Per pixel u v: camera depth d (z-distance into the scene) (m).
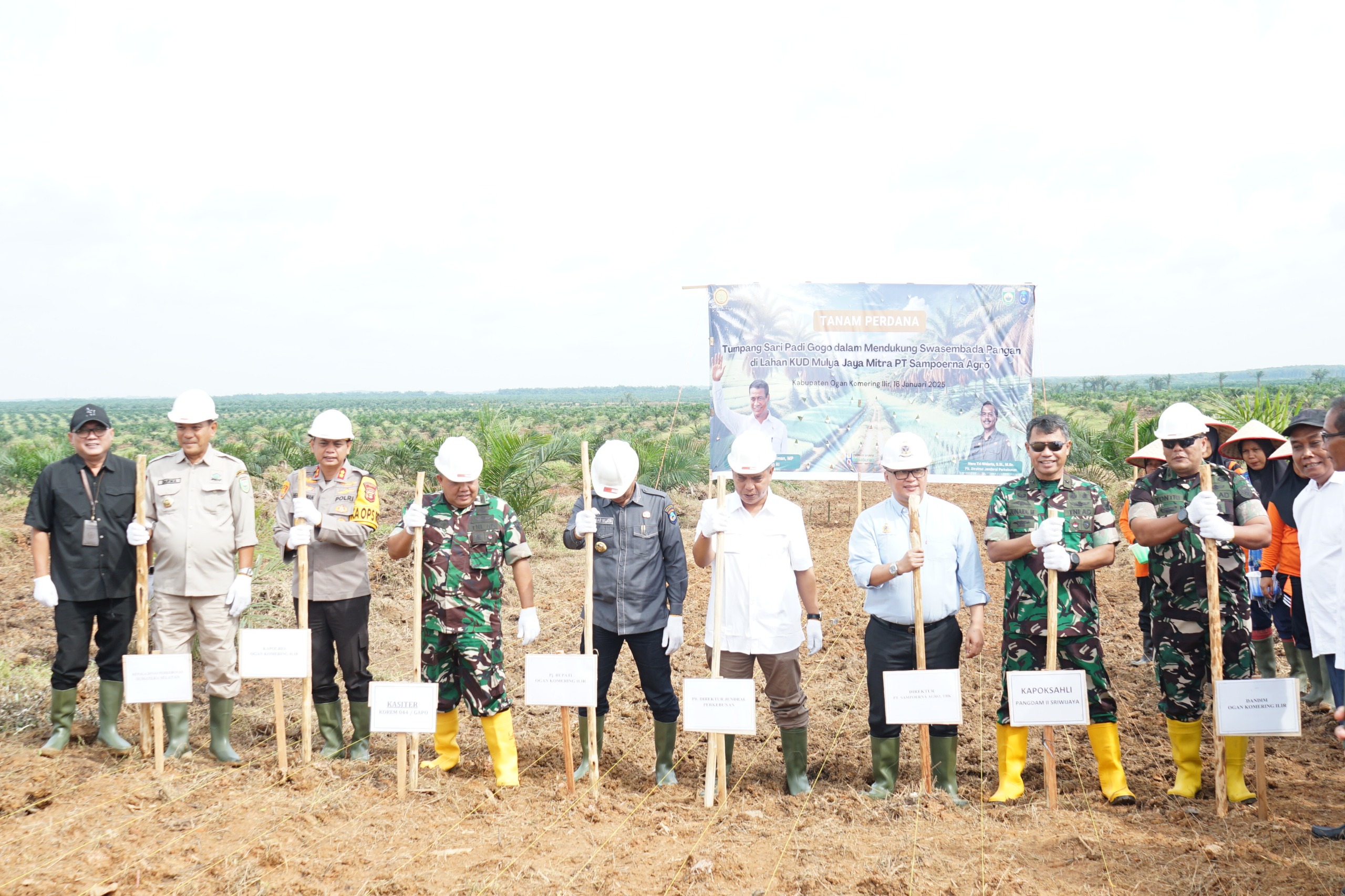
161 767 4.84
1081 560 4.46
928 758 4.55
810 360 9.81
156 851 3.86
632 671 7.61
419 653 4.61
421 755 5.53
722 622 4.49
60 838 3.99
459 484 4.90
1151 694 6.52
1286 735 4.10
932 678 4.45
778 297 9.79
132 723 5.76
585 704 4.60
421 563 4.65
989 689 6.73
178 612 5.16
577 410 86.69
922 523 4.76
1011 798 4.59
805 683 7.06
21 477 20.45
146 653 4.85
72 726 5.45
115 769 4.91
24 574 11.06
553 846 4.01
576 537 5.04
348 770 5.00
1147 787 4.76
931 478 9.88
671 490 17.75
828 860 3.81
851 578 10.81
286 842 3.98
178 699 4.81
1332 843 3.80
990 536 4.64
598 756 5.31
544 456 15.00
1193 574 4.54
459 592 4.91
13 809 4.30
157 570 5.18
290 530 5.10
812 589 4.88
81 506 5.18
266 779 4.79
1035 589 4.55
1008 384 9.77
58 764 4.88
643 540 5.04
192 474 5.21
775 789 5.00
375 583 10.31
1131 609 9.15
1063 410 42.97
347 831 4.13
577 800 4.60
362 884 3.61
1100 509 4.61
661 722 5.04
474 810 4.43
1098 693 4.54
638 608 5.02
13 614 8.85
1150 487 4.78
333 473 5.32
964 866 3.71
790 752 4.87
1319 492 3.96
